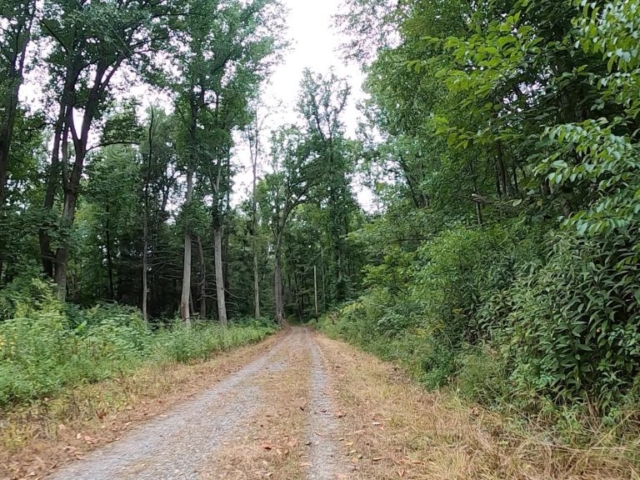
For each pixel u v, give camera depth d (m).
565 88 5.75
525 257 6.89
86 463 4.59
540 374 4.96
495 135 6.32
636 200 3.49
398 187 21.41
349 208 43.25
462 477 3.60
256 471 4.12
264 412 6.70
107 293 43.25
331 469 4.14
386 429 5.35
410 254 15.46
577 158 5.53
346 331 24.58
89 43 20.08
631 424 3.87
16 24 18.45
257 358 15.95
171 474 4.13
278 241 45.69
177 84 23.64
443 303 8.41
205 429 5.83
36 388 7.38
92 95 21.56
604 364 4.41
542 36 5.86
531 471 3.58
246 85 25.62
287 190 43.19
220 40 24.05
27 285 16.77
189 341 14.98
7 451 4.88
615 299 4.46
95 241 40.59
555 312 4.88
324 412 6.57
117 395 7.82
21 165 24.08
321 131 42.31
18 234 19.14
